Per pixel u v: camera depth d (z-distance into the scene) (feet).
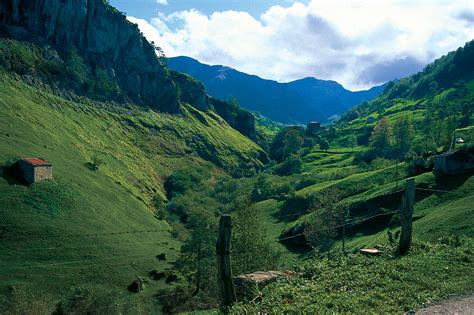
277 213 444.55
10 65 618.44
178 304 228.22
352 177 442.91
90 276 271.08
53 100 629.10
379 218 325.83
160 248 347.97
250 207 225.35
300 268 75.72
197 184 620.08
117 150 616.39
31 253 279.90
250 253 207.41
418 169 388.98
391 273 66.90
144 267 299.79
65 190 367.45
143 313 223.30
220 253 57.77
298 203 442.50
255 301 60.29
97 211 370.12
